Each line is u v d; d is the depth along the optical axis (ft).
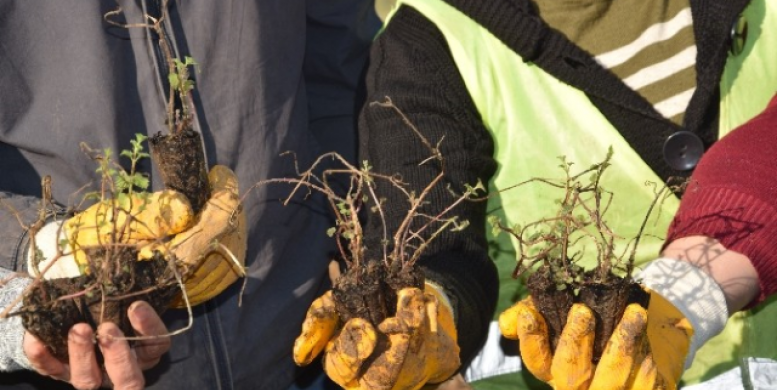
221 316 9.52
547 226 9.33
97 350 7.32
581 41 9.25
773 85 9.36
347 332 6.89
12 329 7.33
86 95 8.84
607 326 7.20
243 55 9.32
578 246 9.46
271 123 9.55
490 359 9.76
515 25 9.04
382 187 8.80
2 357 7.52
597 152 9.25
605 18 9.22
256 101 9.44
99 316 7.30
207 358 9.48
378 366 7.00
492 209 9.57
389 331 6.93
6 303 7.49
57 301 7.18
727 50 9.25
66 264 7.77
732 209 7.98
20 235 8.09
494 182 9.52
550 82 9.25
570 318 7.04
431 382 7.79
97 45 8.83
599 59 9.25
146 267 7.52
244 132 9.43
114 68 8.91
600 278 7.37
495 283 8.87
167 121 8.33
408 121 8.61
